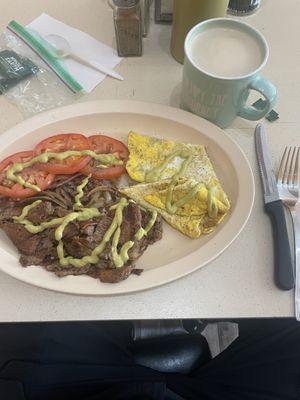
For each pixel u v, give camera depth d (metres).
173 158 0.70
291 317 0.59
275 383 0.71
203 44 0.67
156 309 0.59
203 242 0.64
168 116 0.72
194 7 0.69
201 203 0.65
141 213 0.66
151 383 0.67
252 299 0.60
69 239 0.62
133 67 0.82
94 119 0.73
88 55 0.82
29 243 0.61
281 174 0.69
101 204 0.67
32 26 0.85
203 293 0.60
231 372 0.75
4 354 0.71
